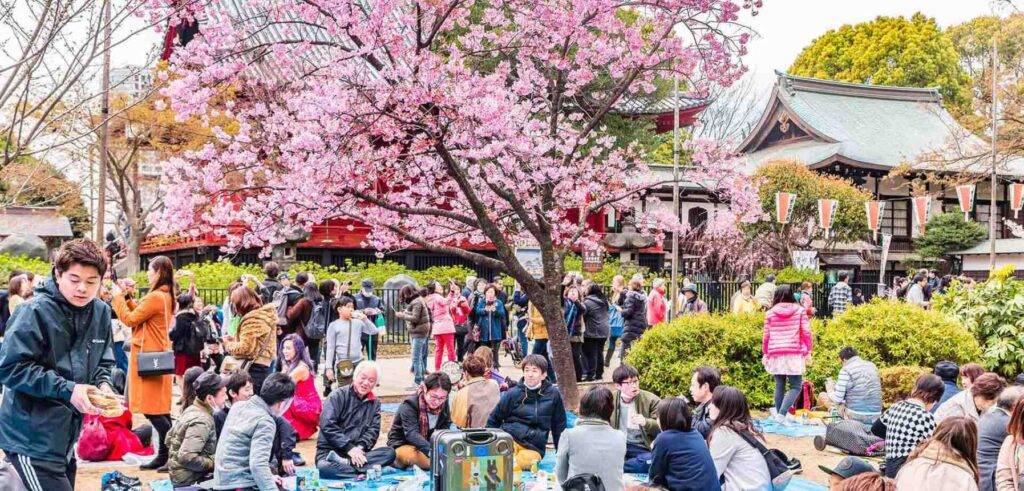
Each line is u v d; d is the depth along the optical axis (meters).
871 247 37.31
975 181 36.69
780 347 11.79
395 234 13.67
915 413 7.28
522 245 17.00
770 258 32.38
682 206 35.91
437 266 27.38
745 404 6.62
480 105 10.61
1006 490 5.84
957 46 57.50
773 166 34.22
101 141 19.38
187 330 11.41
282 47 10.94
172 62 11.08
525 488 7.79
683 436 6.00
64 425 4.46
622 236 28.58
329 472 8.32
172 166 11.02
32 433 4.37
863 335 13.41
